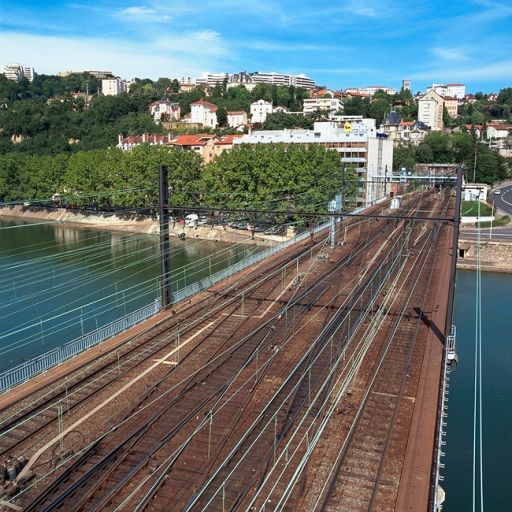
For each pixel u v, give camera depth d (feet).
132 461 67.82
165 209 124.77
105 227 367.45
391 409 80.28
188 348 104.27
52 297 190.29
